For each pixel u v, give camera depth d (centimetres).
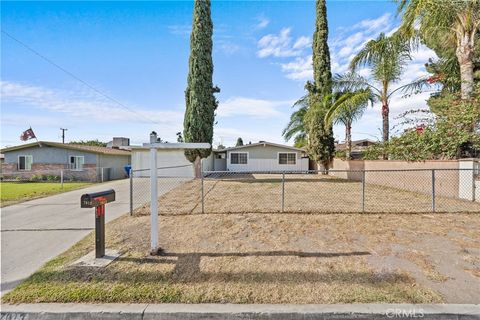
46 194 976
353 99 1135
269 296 241
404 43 974
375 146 1187
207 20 1346
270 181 1339
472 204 634
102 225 335
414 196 791
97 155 1725
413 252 341
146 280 272
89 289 256
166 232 436
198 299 238
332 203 686
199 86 1326
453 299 236
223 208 629
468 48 738
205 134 1343
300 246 367
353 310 220
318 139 1584
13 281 279
